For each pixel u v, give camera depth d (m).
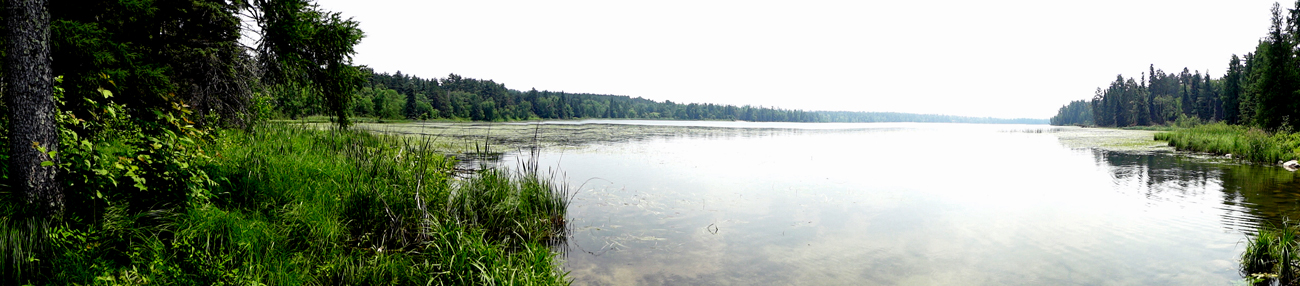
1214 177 13.01
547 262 5.00
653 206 8.75
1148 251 6.16
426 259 4.82
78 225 4.09
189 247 4.05
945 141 33.56
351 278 4.44
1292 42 34.69
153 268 3.73
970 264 5.73
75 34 5.84
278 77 9.64
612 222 7.54
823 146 26.09
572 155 17.78
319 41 8.55
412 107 70.75
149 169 4.66
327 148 9.75
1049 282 5.17
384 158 8.20
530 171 8.88
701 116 174.88
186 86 9.80
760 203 9.15
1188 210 8.59
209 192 4.92
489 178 7.78
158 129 4.89
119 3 6.83
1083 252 6.15
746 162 16.52
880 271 5.50
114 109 4.81
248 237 4.50
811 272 5.45
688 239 6.67
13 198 3.86
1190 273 5.36
